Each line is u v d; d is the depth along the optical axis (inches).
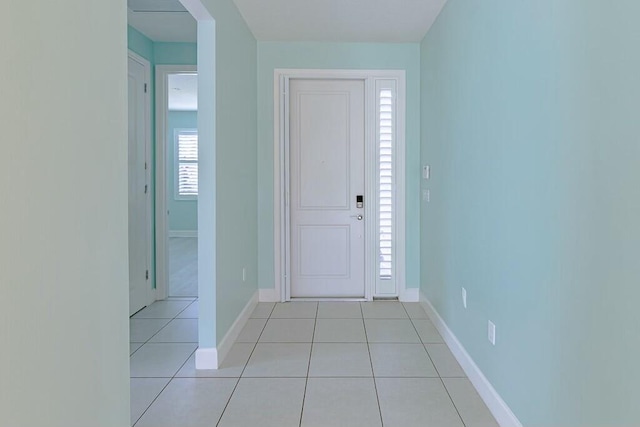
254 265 163.2
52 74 39.7
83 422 45.0
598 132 52.7
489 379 90.1
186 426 83.2
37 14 37.7
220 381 102.0
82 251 44.6
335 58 165.9
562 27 60.7
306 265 174.7
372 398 93.4
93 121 46.3
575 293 57.9
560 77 61.3
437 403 91.3
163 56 169.8
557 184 62.4
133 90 154.3
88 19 45.2
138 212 159.3
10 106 34.9
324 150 172.4
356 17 139.4
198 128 107.6
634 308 46.8
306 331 136.5
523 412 74.1
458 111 114.2
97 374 47.5
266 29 151.6
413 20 141.6
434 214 142.2
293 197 173.2
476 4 99.3
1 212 34.1
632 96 46.8
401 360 113.7
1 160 34.1
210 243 108.3
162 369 108.8
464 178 108.7
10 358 35.3
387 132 167.9
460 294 111.7
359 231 173.9
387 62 165.9
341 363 111.8
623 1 48.1
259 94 166.6
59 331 41.1
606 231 51.3
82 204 44.4
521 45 74.8
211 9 103.9
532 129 70.6
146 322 147.0
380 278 170.7
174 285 201.9
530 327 71.5
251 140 156.3
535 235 69.6
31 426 37.6
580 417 57.1
